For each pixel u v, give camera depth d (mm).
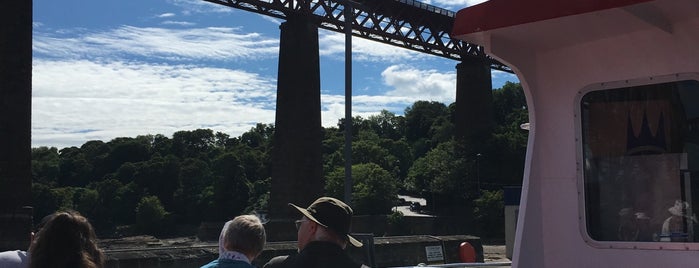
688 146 3252
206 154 156625
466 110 83125
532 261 3580
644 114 3404
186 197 133500
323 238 3145
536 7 3113
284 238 48188
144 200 125375
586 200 3549
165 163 140125
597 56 3529
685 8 2965
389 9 64000
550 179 3670
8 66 36188
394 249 15492
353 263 3129
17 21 36688
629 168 3447
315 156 51281
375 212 94500
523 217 3602
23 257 3650
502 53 3521
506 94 149375
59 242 2928
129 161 163500
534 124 3711
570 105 3619
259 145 175000
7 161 35375
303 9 52188
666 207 3340
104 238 120062
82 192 142000
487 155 85125
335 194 101000
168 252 12555
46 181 153000
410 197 117312
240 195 127312
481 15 3355
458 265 5207
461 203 87438
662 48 3307
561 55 3641
